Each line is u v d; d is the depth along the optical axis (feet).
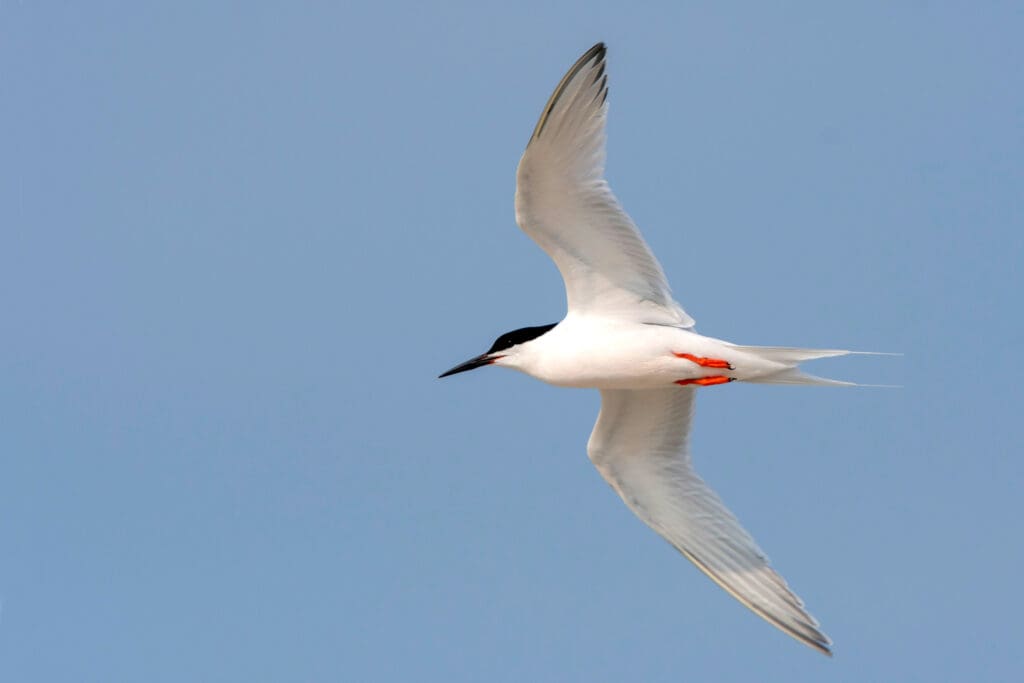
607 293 43.39
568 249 42.57
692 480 47.91
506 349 45.19
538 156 39.75
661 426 47.85
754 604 46.03
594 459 48.52
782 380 42.78
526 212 41.52
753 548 46.65
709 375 42.96
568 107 39.09
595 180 40.45
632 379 43.55
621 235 41.73
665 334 42.78
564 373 43.70
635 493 48.32
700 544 47.37
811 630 44.91
